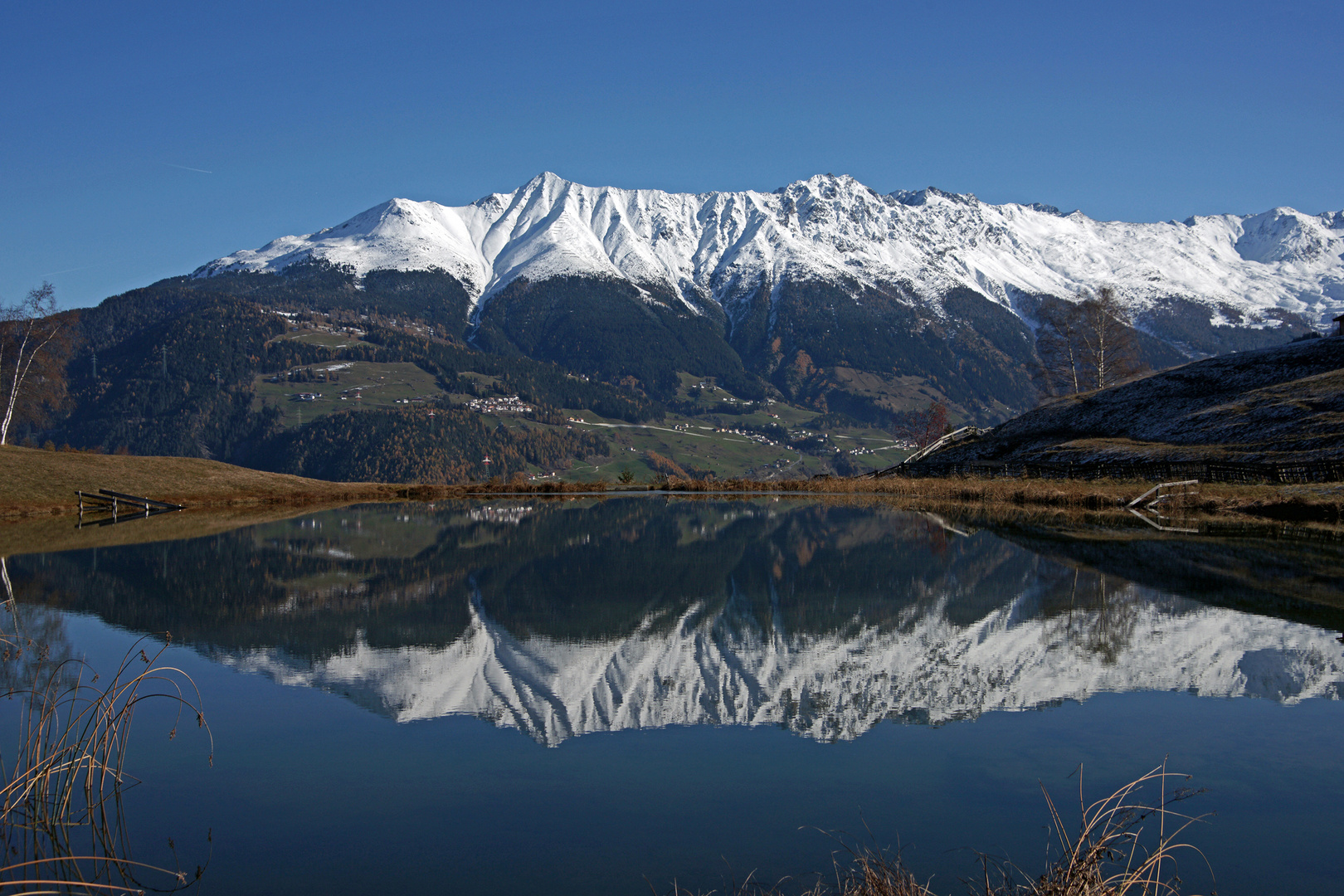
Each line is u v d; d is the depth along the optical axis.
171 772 8.52
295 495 56.22
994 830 7.03
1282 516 33.97
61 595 18.48
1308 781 7.91
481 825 7.26
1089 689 10.90
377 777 8.34
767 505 46.16
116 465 54.09
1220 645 13.02
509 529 33.47
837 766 8.50
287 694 11.09
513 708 10.49
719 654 12.96
